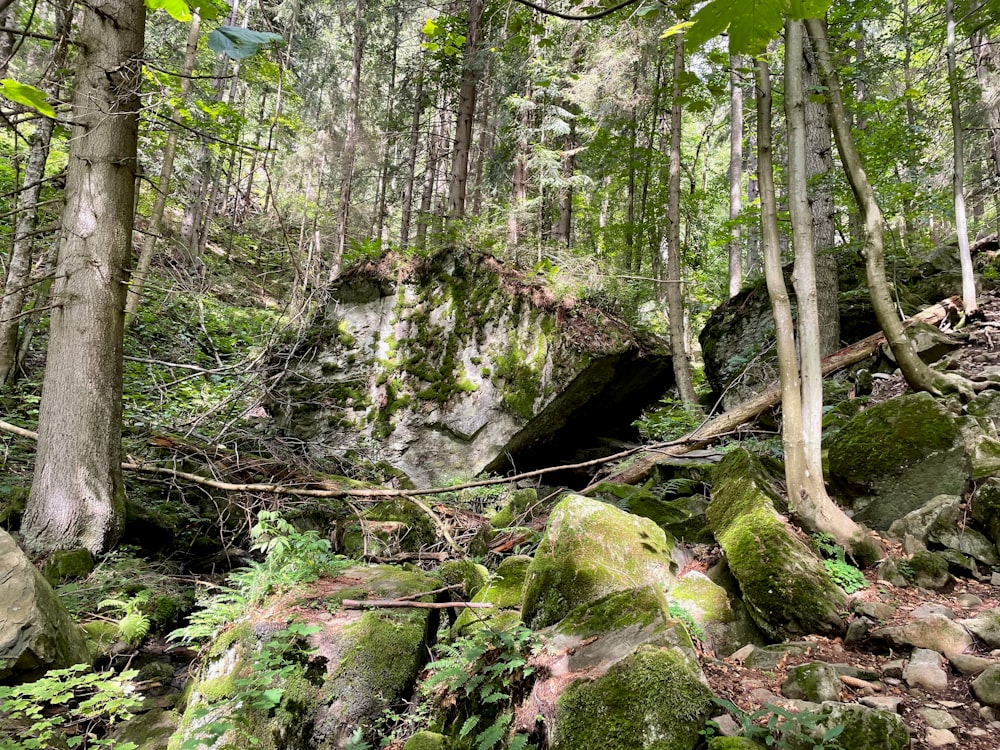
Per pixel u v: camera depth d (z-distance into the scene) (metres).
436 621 3.74
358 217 19.86
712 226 16.88
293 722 3.08
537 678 2.64
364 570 4.30
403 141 18.19
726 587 3.53
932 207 8.79
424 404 8.36
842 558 3.48
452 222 9.27
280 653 3.25
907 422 3.97
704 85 3.64
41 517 4.59
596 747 2.21
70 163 4.83
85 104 4.69
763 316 8.92
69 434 4.65
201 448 6.54
